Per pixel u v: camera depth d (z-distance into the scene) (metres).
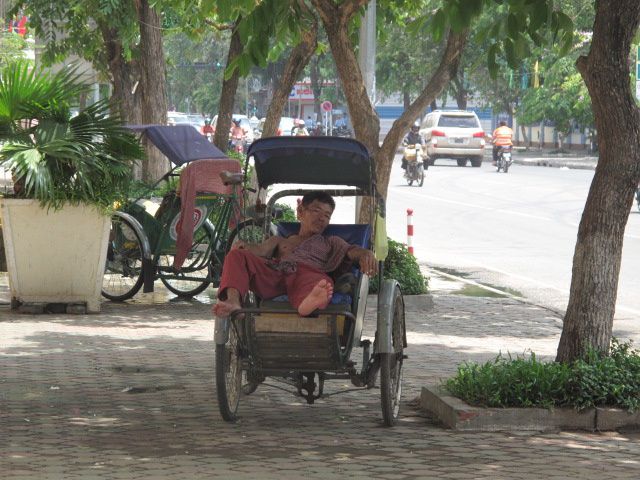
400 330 9.86
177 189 16.64
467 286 19.34
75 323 14.60
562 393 9.09
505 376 9.25
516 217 32.22
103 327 14.35
